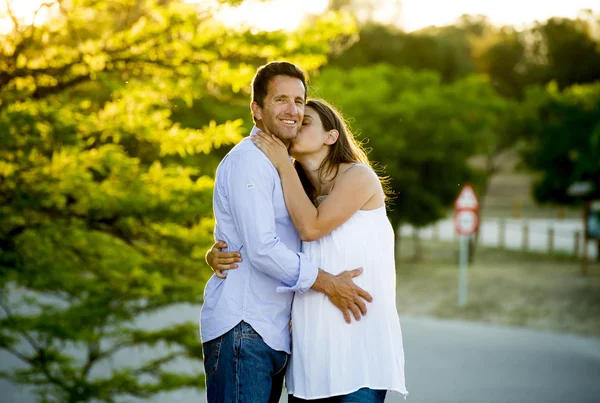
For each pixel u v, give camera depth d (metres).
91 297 10.36
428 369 17.27
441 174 34.00
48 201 8.84
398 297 27.34
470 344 20.06
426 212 34.34
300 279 4.45
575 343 20.22
